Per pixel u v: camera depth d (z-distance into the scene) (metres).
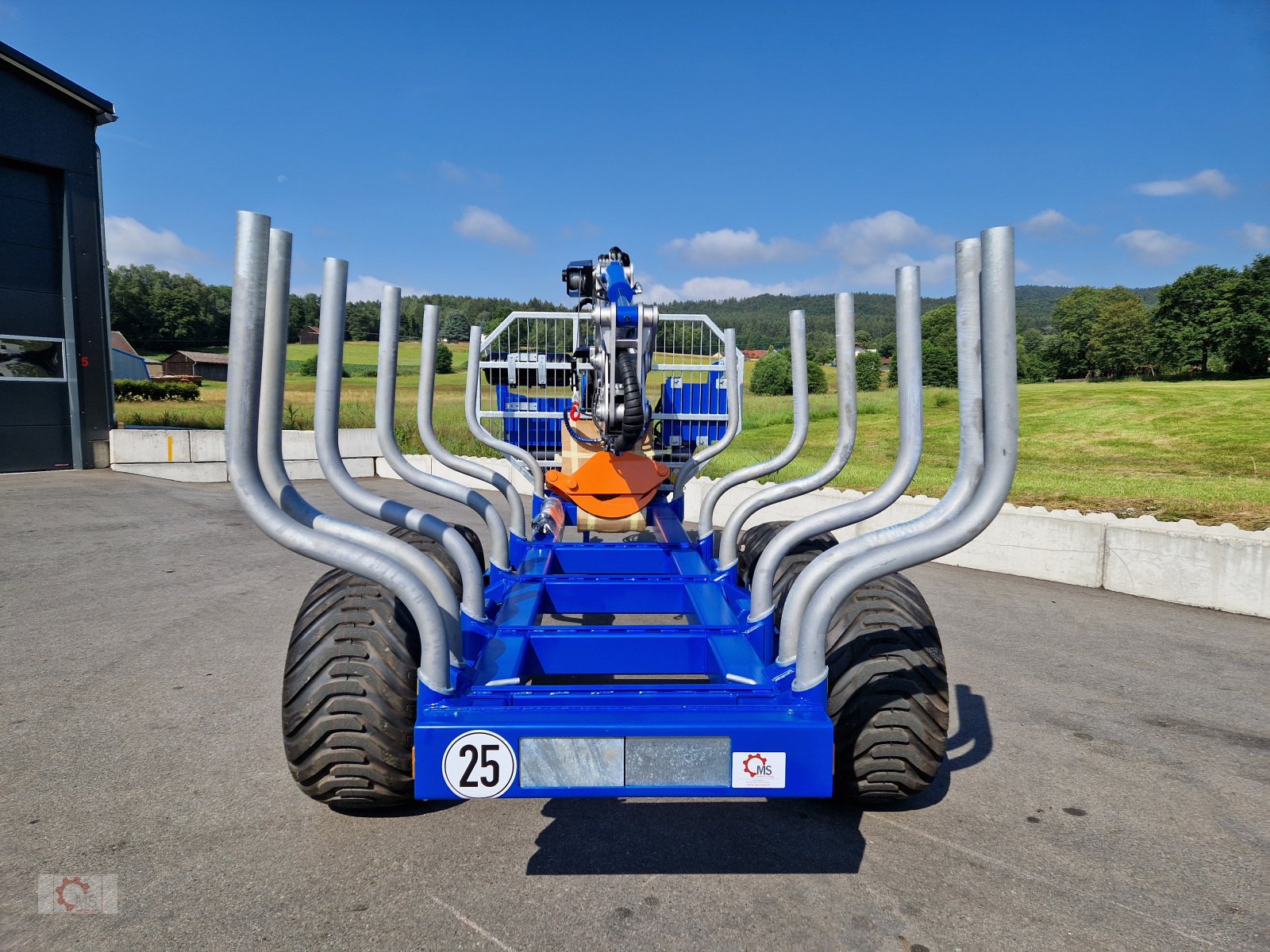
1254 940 2.30
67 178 14.39
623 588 3.82
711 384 5.61
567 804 3.10
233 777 3.26
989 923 2.37
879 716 2.68
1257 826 2.97
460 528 4.18
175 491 12.62
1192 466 17.03
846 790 2.80
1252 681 4.60
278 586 6.69
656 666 3.09
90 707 4.02
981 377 2.36
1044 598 6.54
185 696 4.18
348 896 2.46
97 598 6.24
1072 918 2.40
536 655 3.07
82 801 3.05
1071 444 22.02
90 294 14.87
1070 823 2.98
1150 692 4.41
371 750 2.57
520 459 5.58
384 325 3.59
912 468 2.98
